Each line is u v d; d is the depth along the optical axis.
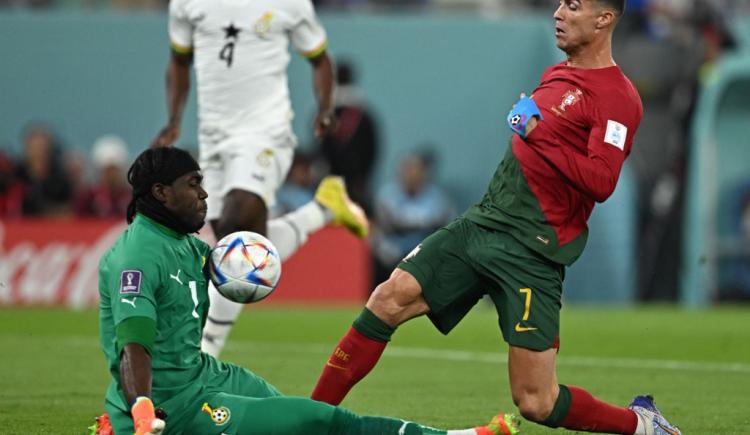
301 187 63.94
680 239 69.12
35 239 61.22
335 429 20.64
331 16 72.12
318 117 34.38
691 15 73.06
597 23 23.33
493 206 23.67
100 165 64.81
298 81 69.12
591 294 68.19
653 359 40.75
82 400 30.05
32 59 71.25
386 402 30.36
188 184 20.84
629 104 23.11
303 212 35.78
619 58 71.69
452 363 39.12
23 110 71.31
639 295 69.81
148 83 71.62
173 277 20.62
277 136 32.84
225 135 32.69
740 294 68.69
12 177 65.44
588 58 23.55
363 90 72.12
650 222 69.81
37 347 42.38
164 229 20.86
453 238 23.72
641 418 23.45
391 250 65.25
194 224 21.00
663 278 69.75
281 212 63.16
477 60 72.06
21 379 33.94
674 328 51.94
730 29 74.25
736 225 68.88
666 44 71.75
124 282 20.08
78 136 71.56
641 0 73.12
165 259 20.55
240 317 55.88
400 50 72.00
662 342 46.31
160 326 20.56
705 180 68.19
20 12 71.62
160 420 19.05
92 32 71.56
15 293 61.03
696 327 52.41
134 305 19.94
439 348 44.00
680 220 69.12
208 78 32.78
